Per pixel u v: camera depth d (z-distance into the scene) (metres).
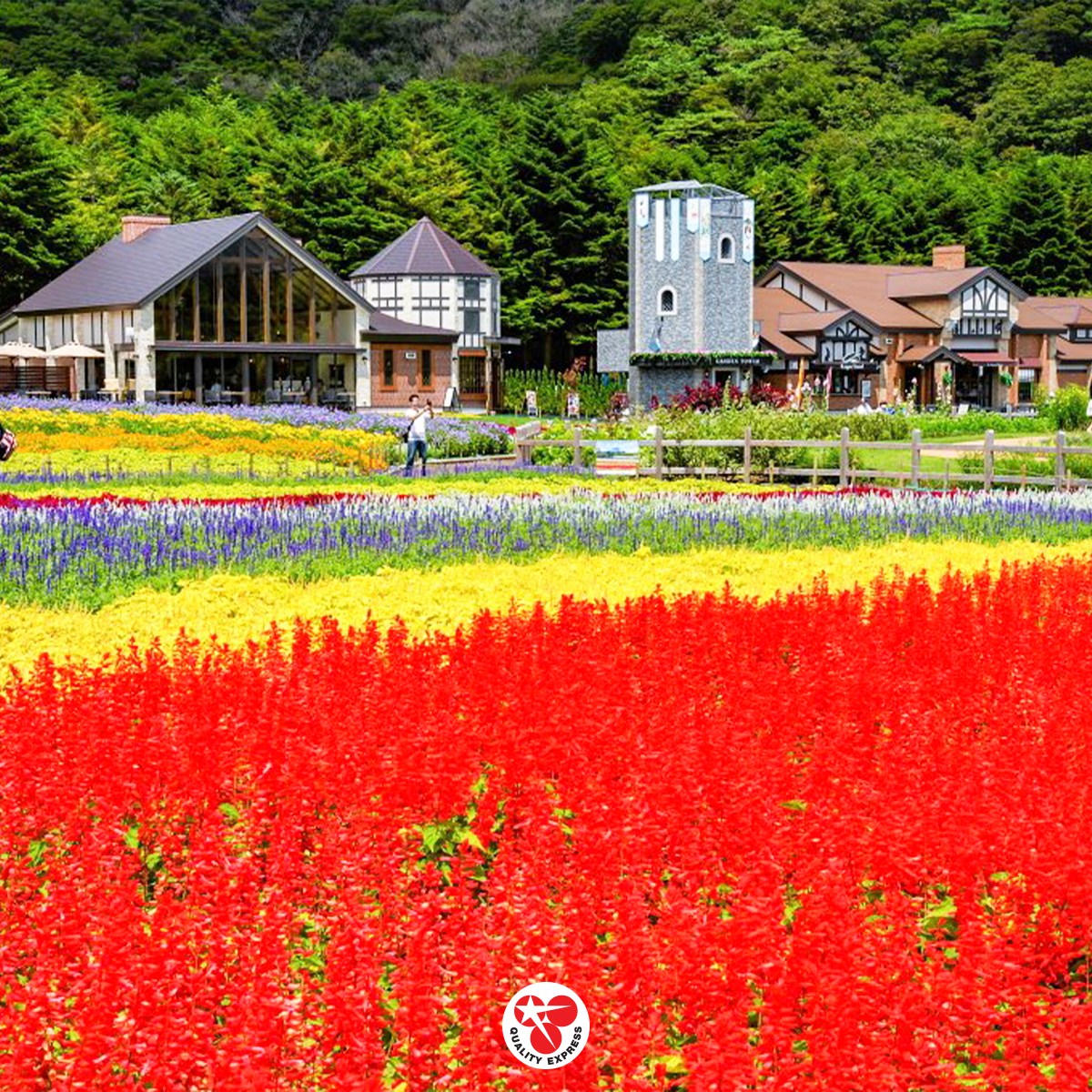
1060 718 11.34
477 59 161.88
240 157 104.69
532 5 172.00
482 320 91.56
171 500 28.08
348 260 97.88
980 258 118.88
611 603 18.72
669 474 39.53
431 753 9.35
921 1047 6.58
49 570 19.17
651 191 92.25
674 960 6.96
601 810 8.47
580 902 7.47
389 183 100.06
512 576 20.73
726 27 164.00
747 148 138.00
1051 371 107.56
